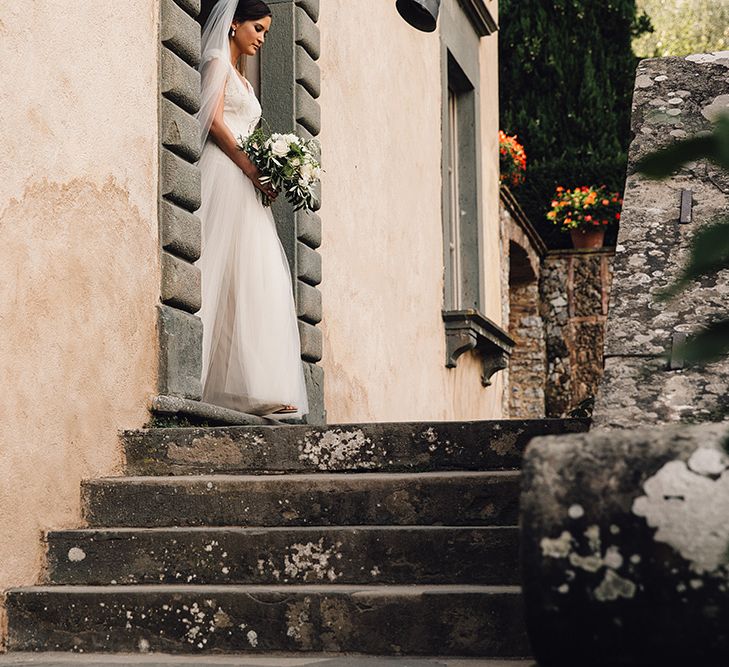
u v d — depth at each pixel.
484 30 10.98
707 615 1.70
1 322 3.65
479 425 3.93
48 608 3.43
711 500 1.72
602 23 17.11
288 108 6.22
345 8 7.29
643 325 3.42
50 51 4.04
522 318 15.79
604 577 1.76
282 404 5.38
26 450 3.72
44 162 3.96
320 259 6.43
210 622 3.30
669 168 1.11
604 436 1.86
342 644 3.21
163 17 4.93
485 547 3.38
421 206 8.87
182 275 4.84
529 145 17.08
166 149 4.86
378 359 7.67
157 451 4.24
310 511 3.71
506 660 3.07
